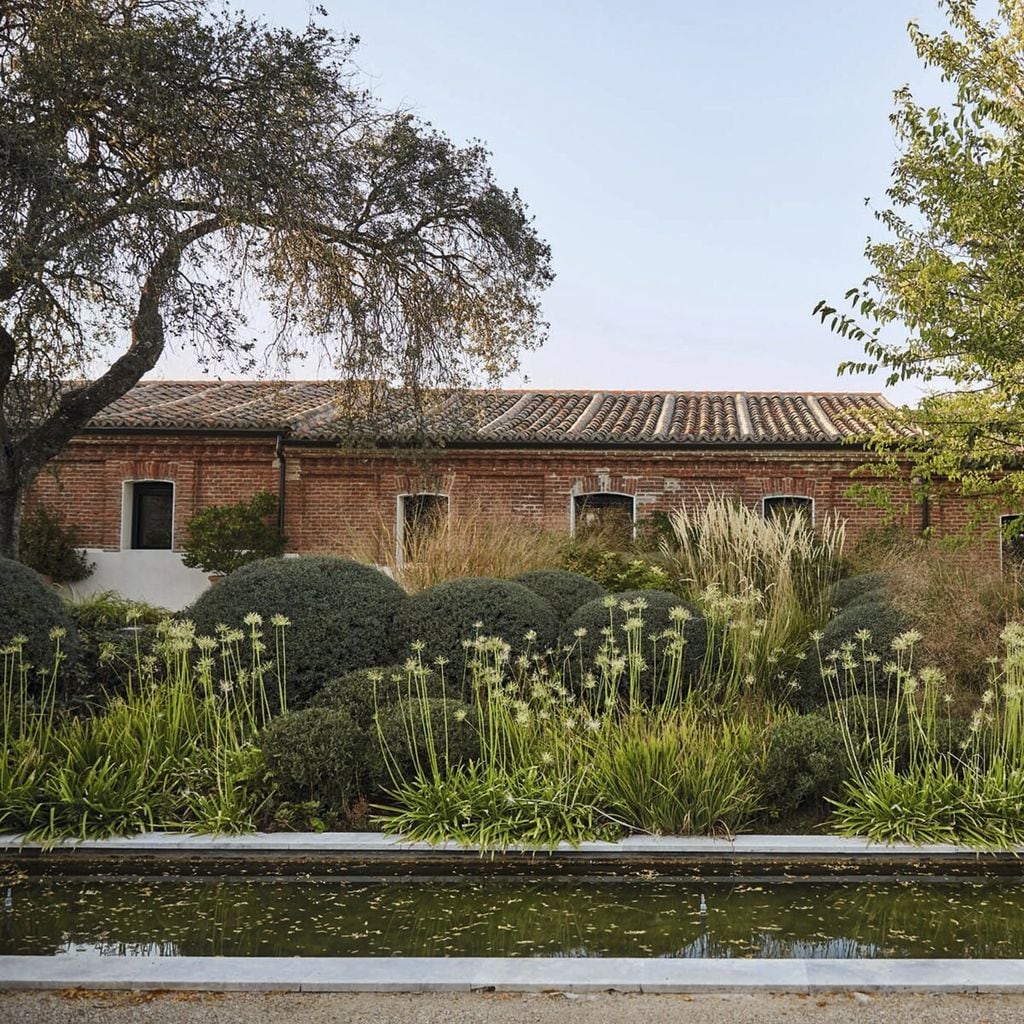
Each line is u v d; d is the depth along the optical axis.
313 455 18.66
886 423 10.73
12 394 12.30
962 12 10.66
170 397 21.11
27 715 6.80
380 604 7.95
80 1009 3.56
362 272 13.61
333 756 5.91
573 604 8.91
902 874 5.27
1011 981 3.71
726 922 4.58
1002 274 8.34
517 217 14.02
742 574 9.21
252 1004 3.62
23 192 9.47
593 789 5.94
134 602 14.92
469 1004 3.62
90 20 10.27
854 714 6.45
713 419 19.77
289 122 11.30
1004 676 6.92
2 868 5.37
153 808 5.87
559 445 18.27
